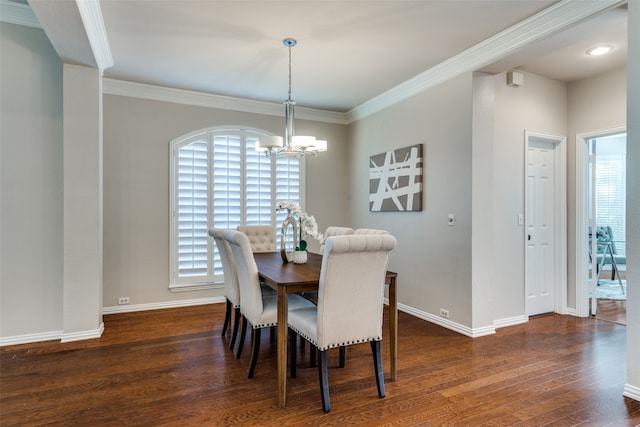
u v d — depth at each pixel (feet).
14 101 10.04
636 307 7.22
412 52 10.83
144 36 9.80
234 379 8.14
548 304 13.35
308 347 10.29
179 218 14.43
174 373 8.42
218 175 15.06
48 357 9.26
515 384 7.95
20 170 10.12
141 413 6.75
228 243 9.64
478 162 11.02
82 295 10.49
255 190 15.72
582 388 7.77
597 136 12.41
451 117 11.64
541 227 13.14
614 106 11.89
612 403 7.15
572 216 13.15
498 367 8.80
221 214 15.10
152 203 14.02
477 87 11.00
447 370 8.64
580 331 11.43
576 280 13.03
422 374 8.43
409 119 13.55
